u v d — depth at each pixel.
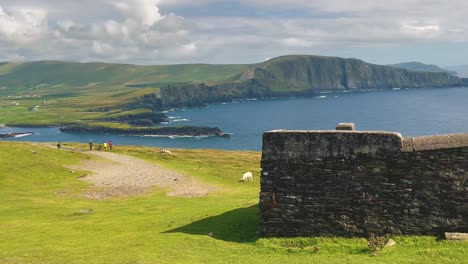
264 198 25.09
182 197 43.19
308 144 24.28
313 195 24.22
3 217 34.94
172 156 83.88
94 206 40.00
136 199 43.25
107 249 24.88
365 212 23.31
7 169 56.22
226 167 69.75
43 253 24.41
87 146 104.38
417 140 22.59
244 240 25.36
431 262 19.08
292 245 23.66
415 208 22.47
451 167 21.92
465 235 21.17
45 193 46.16
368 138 23.22
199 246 24.58
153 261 22.11
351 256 21.17
